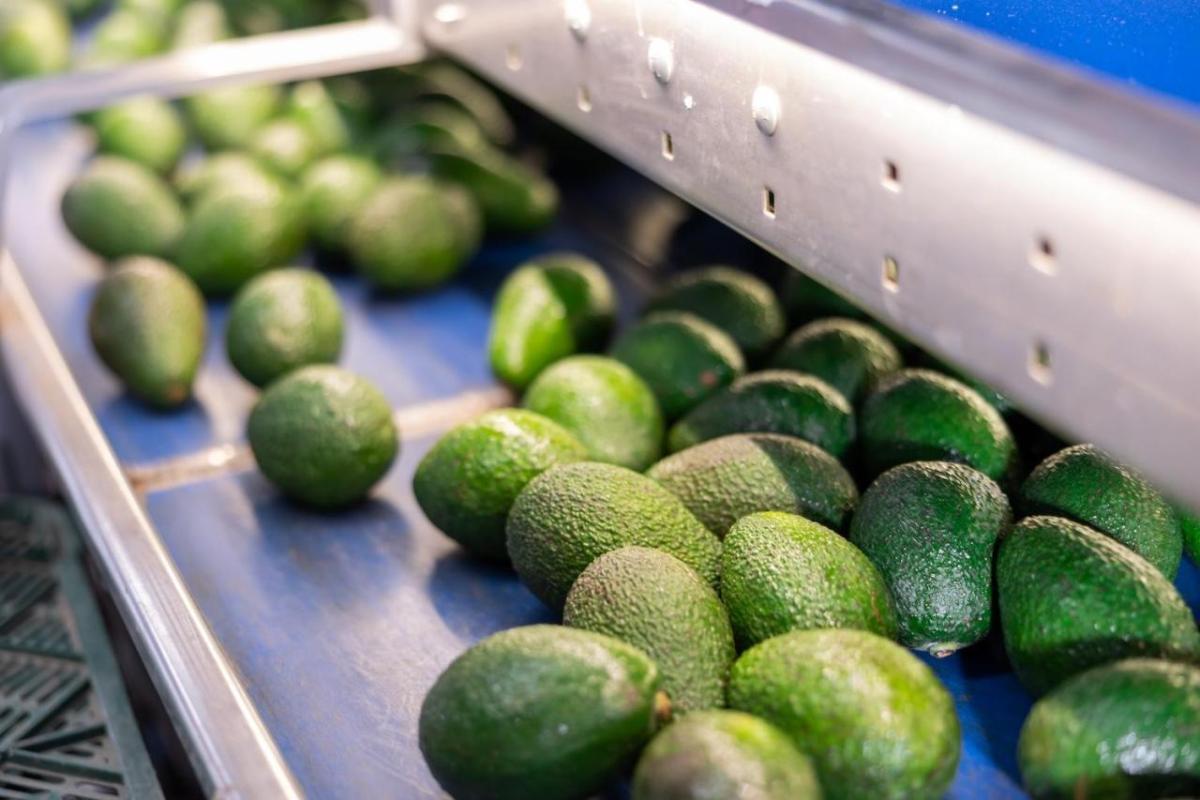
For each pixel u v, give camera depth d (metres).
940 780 0.68
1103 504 0.80
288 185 1.25
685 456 0.87
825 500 0.83
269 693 0.82
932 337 0.66
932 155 0.64
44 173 1.37
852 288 0.69
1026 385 0.63
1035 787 0.69
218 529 0.94
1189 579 0.84
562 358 1.04
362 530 0.94
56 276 1.21
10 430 1.16
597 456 0.92
